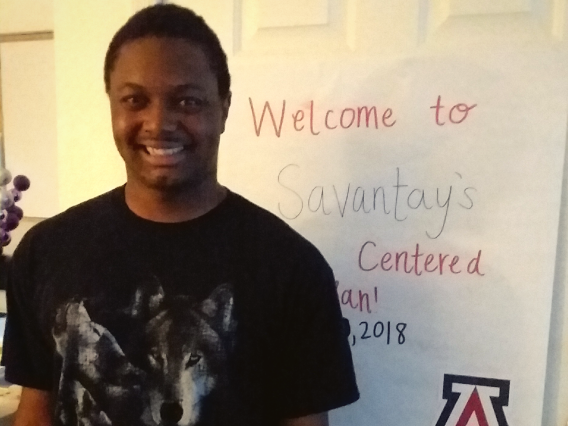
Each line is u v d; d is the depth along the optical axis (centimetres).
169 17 69
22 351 79
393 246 89
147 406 70
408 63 86
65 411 73
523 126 83
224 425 69
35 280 76
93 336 71
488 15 83
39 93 126
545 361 84
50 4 122
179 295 70
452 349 88
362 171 89
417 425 90
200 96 67
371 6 87
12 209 117
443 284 87
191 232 72
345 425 93
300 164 92
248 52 93
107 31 98
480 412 87
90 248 73
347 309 92
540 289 83
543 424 86
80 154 102
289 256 71
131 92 67
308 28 91
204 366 69
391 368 91
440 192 87
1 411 96
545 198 82
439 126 86
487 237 85
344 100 89
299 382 71
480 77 84
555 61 81
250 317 70
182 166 68
